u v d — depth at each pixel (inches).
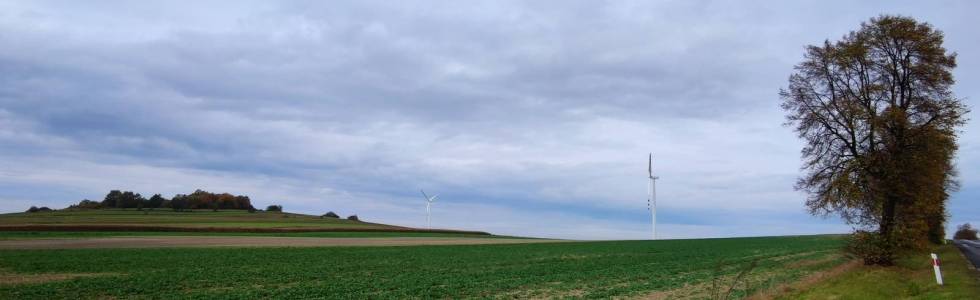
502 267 1788.9
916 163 1233.4
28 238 2908.5
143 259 1921.8
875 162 1259.8
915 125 1261.1
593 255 2395.4
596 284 1280.8
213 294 1129.4
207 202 7175.2
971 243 3216.0
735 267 1710.1
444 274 1555.1
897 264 1290.6
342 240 3587.6
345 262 1961.1
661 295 1071.6
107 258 1923.0
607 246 3164.4
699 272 1545.3
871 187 1275.8
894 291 854.5
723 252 2527.1
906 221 1280.8
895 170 1245.1
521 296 1100.5
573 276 1469.0
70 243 2687.0
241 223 4958.2
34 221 4298.7
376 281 1373.0
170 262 1835.6
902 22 1272.1
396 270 1678.2
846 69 1323.8
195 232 3988.7
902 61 1298.0
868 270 1168.8
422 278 1441.9
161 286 1251.2
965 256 1630.2
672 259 2113.7
